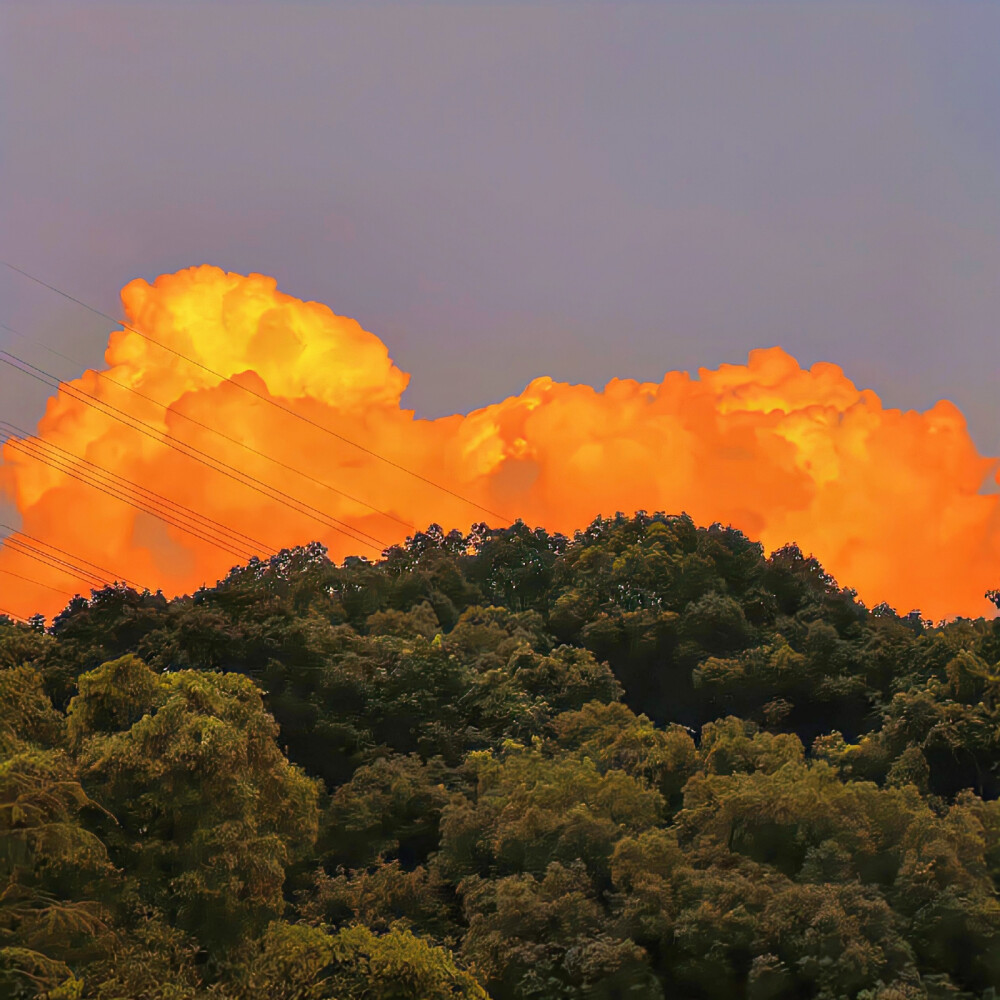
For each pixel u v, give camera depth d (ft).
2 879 630.33
